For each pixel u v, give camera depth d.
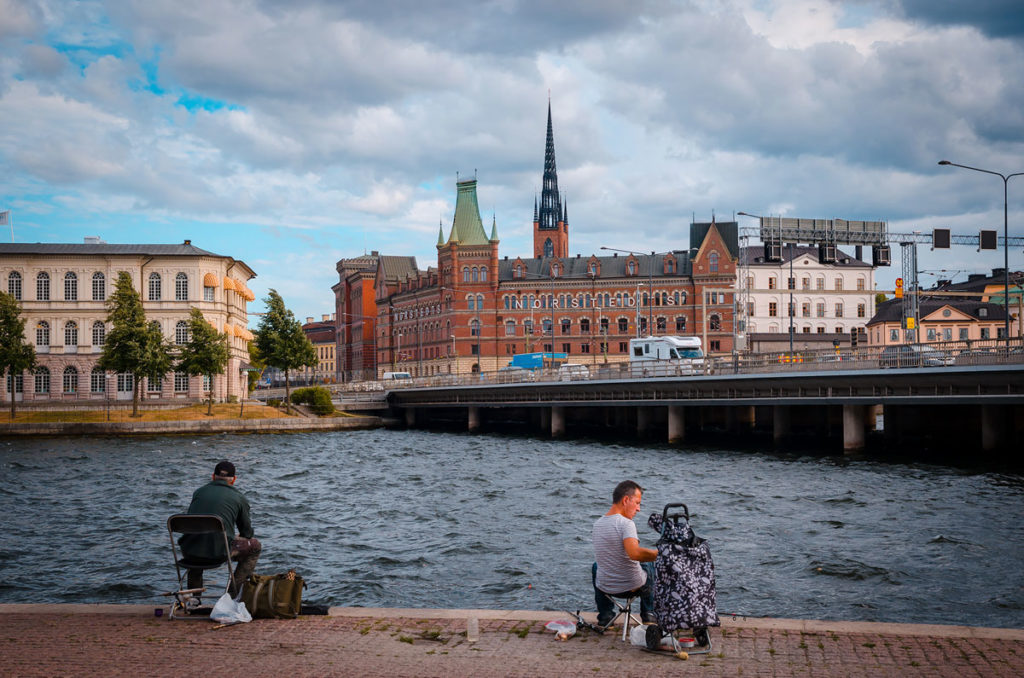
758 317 146.62
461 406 93.19
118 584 21.31
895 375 48.75
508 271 145.88
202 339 88.19
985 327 129.88
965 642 11.76
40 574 22.55
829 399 52.84
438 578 21.48
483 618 13.27
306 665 11.12
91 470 48.62
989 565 21.95
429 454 59.16
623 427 82.25
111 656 11.55
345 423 92.25
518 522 29.20
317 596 19.97
